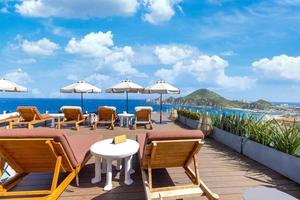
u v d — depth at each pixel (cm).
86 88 1069
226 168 478
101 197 347
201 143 334
